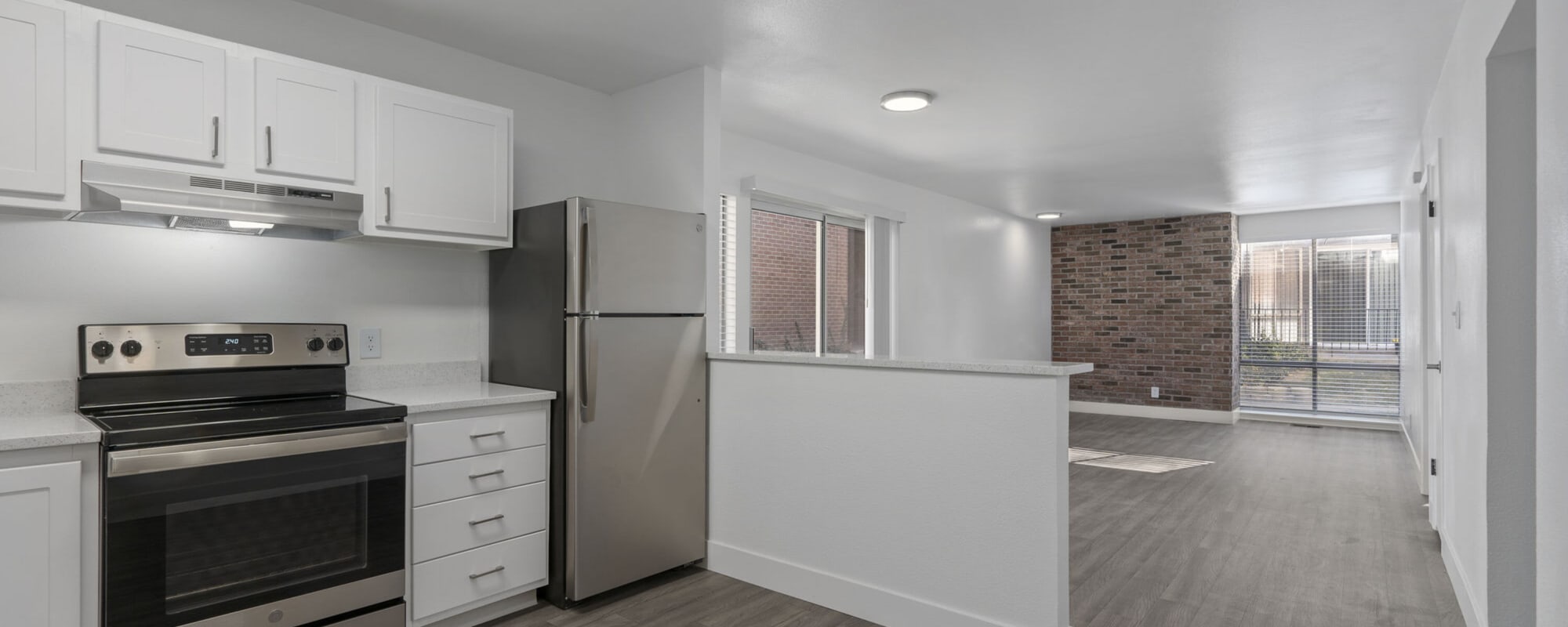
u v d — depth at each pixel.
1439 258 3.41
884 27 2.84
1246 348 7.84
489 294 3.13
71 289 2.20
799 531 2.90
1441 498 3.38
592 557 2.77
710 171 3.28
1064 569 2.30
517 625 2.62
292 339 2.51
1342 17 2.69
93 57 1.99
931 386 2.55
